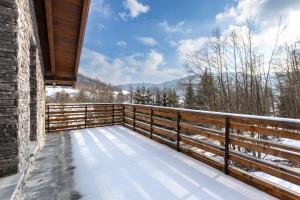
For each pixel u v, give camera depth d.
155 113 5.35
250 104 13.02
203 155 3.64
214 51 14.41
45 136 6.02
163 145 4.85
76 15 4.84
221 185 2.75
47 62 7.26
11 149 2.24
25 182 2.73
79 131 6.73
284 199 2.28
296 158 2.24
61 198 2.50
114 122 8.02
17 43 2.24
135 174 3.20
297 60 13.88
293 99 14.12
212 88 13.87
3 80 2.15
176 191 2.63
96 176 3.14
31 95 4.24
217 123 3.34
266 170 2.55
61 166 3.49
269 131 2.54
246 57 13.52
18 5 2.29
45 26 5.16
